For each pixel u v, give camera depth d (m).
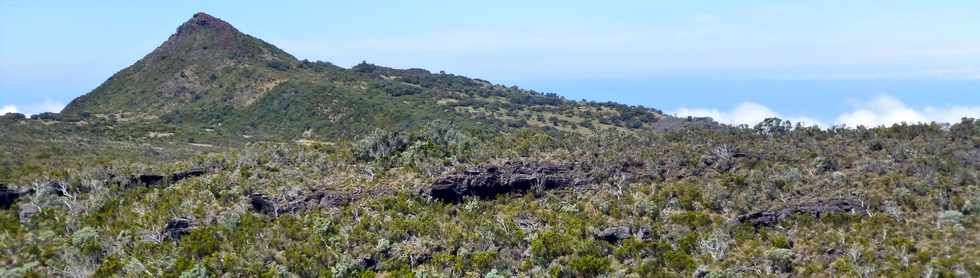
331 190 87.62
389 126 173.75
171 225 81.88
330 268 73.19
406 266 73.56
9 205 92.25
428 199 86.31
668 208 83.44
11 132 140.00
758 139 100.88
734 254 73.31
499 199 87.88
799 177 86.62
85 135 153.25
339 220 82.00
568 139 103.44
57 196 92.56
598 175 90.69
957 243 70.31
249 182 89.56
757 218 80.31
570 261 72.38
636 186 88.94
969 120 101.62
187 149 145.12
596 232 78.44
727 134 104.06
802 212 80.38
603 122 196.38
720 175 90.19
